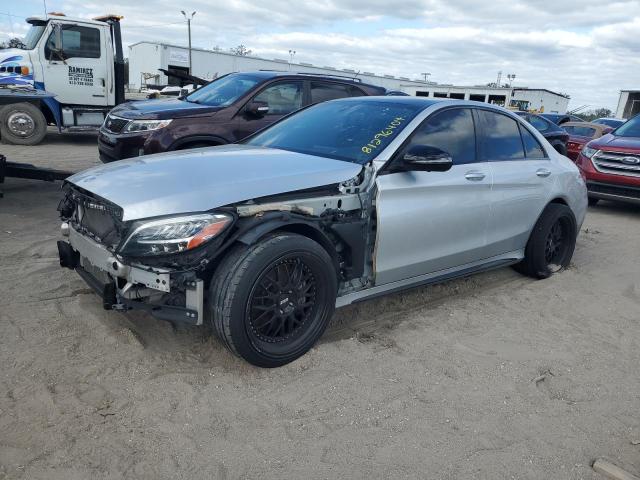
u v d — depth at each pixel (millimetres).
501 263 4984
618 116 40062
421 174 4004
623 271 5871
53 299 4105
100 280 3436
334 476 2525
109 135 7969
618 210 9781
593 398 3318
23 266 4758
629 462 2752
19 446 2572
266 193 3262
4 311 3867
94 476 2432
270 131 4805
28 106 12406
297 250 3270
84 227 3555
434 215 4086
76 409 2865
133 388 3078
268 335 3320
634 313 4684
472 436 2869
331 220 3549
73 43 12680
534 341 4023
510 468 2646
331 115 4621
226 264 3119
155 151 7199
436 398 3193
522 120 5262
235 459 2596
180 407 2941
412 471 2584
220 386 3154
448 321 4266
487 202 4531
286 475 2514
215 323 3121
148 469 2494
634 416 3160
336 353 3592
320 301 3516
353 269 3711
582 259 6281
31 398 2924
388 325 4133
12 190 7719
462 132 4496
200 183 3240
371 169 3762
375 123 4223
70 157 11266
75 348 3441
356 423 2918
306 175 3502
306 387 3205
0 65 12164
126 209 3037
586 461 2740
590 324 4398
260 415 2928
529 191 4969
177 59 42000
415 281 4211
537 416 3090
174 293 3156
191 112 7441
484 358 3705
